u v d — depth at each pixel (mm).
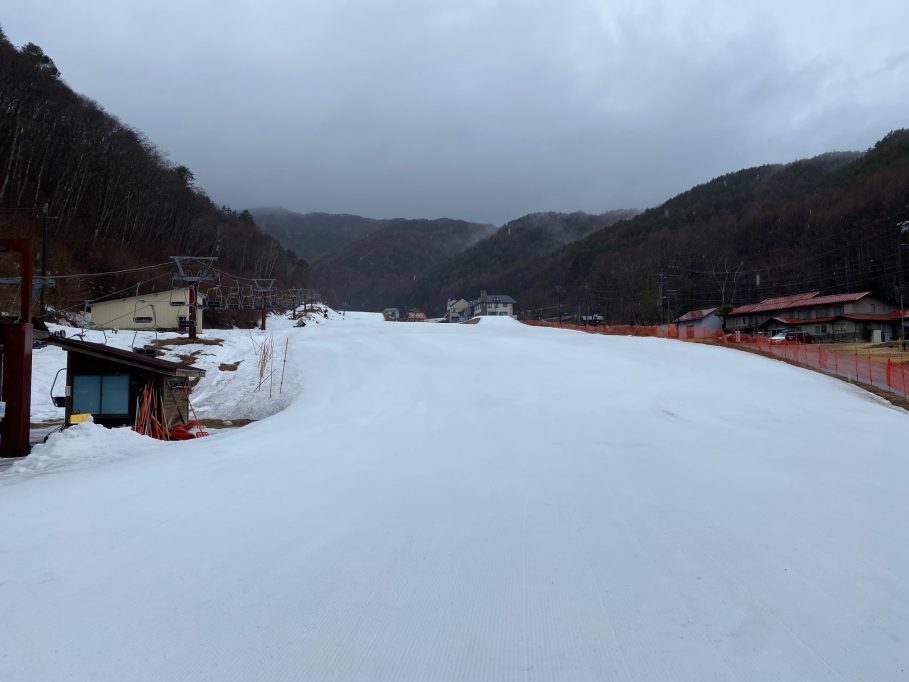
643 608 3428
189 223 87812
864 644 2988
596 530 5004
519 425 11680
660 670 2730
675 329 38969
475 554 4398
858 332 52250
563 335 39344
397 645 2973
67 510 5633
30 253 11133
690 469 7574
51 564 4113
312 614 3326
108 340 33156
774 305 61750
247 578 3873
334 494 6320
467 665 2777
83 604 3438
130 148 75750
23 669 2691
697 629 3156
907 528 5043
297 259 170000
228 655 2850
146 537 4758
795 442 9758
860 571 4027
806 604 3480
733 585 3777
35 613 3307
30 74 60094
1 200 47125
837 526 5098
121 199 66938
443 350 30016
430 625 3203
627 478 7055
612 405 14523
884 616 3320
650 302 82000
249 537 4781
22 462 9406
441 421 12523
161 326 45750
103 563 4141
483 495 6254
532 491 6426
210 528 5035
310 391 19984
